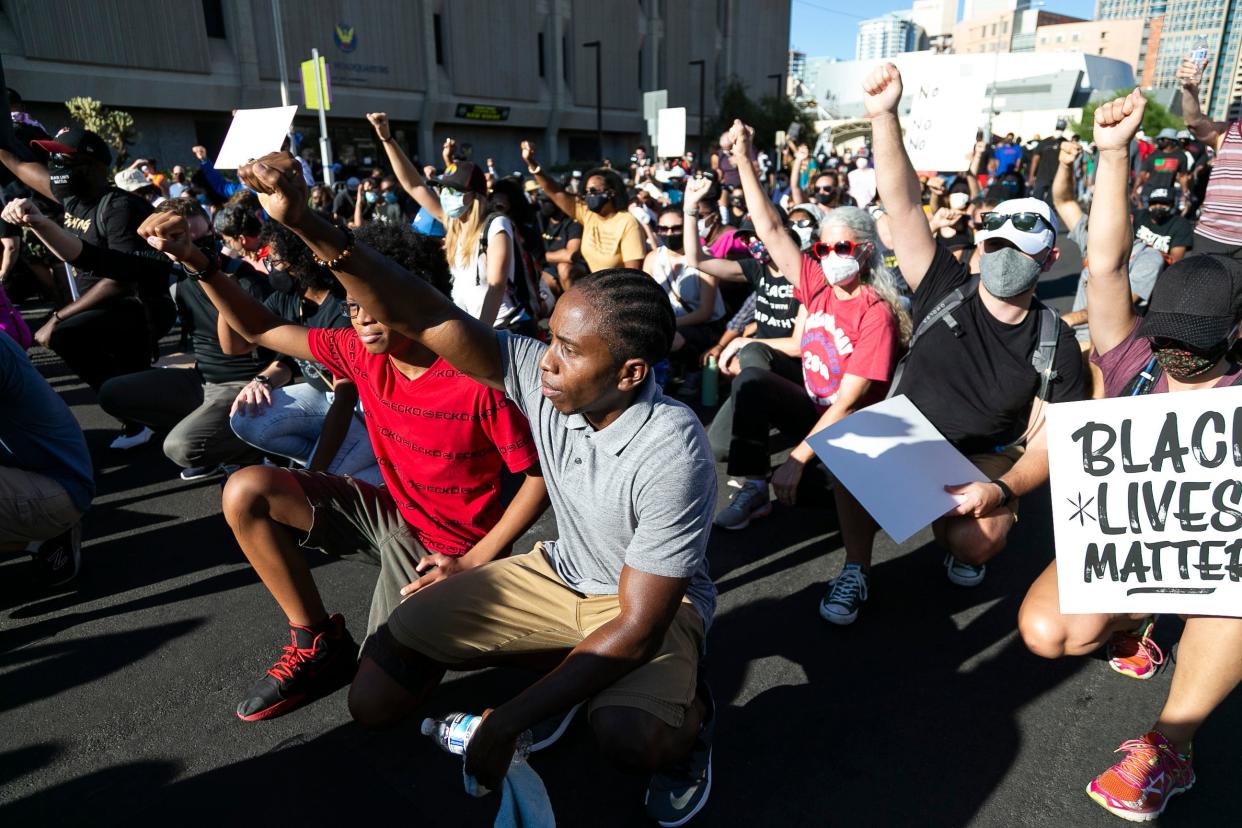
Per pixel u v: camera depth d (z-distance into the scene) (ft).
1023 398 8.45
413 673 6.73
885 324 10.14
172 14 82.28
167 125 87.35
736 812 6.70
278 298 11.66
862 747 7.45
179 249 6.96
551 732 7.29
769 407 11.51
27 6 72.64
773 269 14.57
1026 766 7.20
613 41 134.92
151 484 13.69
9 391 8.89
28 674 8.62
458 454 7.17
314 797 6.81
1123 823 6.54
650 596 5.17
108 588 10.37
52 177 14.14
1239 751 7.33
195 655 8.96
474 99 115.75
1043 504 12.96
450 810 6.67
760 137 137.80
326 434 9.02
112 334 14.64
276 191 4.47
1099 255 7.14
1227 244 12.75
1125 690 8.27
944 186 23.45
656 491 5.29
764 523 12.26
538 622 6.48
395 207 37.88
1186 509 6.01
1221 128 14.53
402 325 5.58
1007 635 9.27
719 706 8.05
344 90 99.30
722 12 163.32
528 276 14.23
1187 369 6.16
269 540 7.42
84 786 6.98
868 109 8.83
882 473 8.35
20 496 9.12
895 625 9.50
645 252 19.43
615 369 5.24
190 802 6.77
